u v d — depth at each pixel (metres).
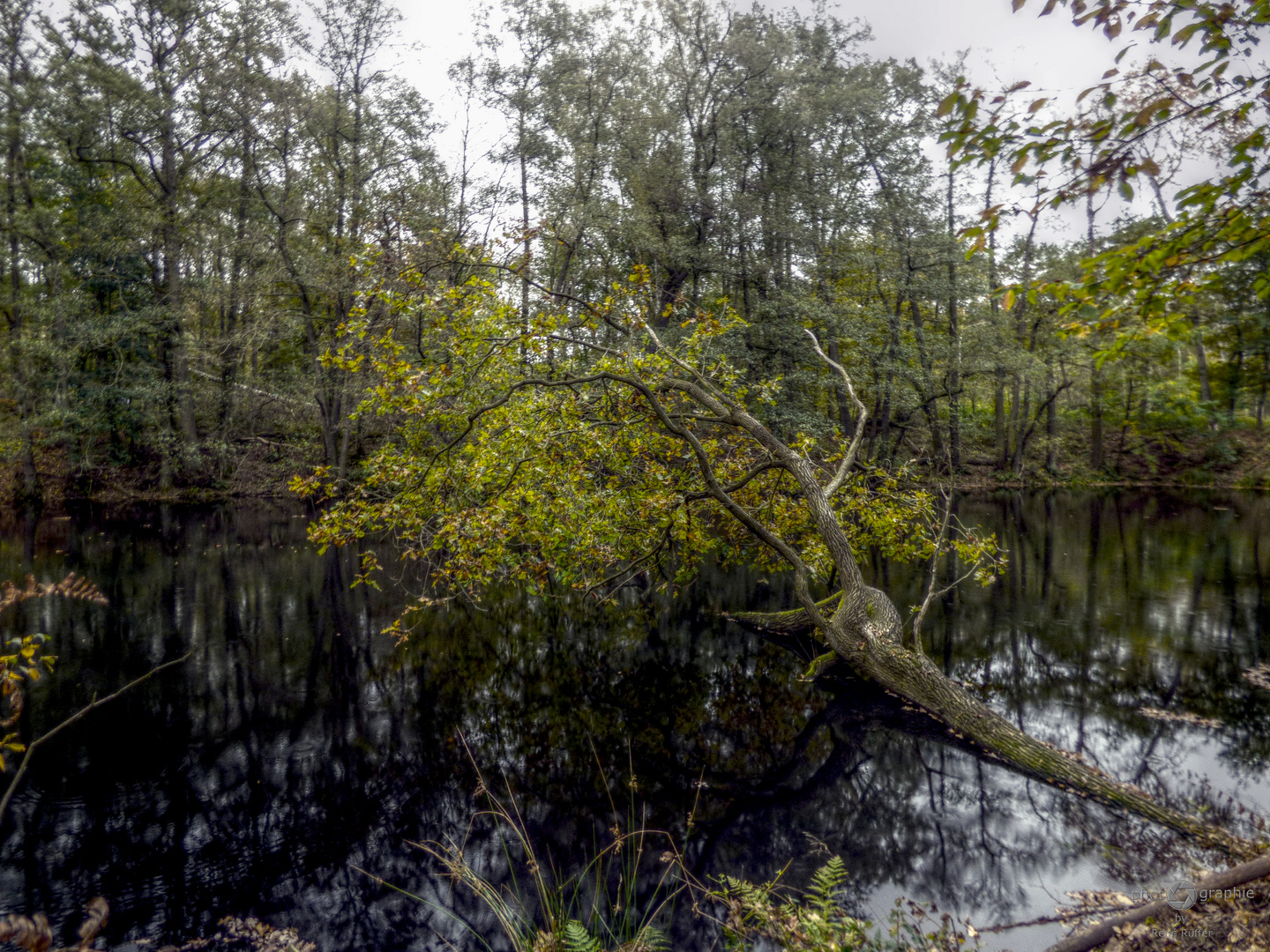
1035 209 3.77
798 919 4.07
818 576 10.38
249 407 26.36
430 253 9.23
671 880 4.89
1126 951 3.40
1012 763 6.50
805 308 20.16
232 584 14.11
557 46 23.16
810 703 8.12
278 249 24.23
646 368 8.38
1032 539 18.52
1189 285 3.79
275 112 22.75
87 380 23.16
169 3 23.00
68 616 11.79
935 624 11.15
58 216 23.91
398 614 12.11
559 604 12.93
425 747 7.13
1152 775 6.17
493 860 5.17
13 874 5.00
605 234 20.94
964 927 4.21
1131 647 9.83
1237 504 24.70
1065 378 29.45
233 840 5.45
